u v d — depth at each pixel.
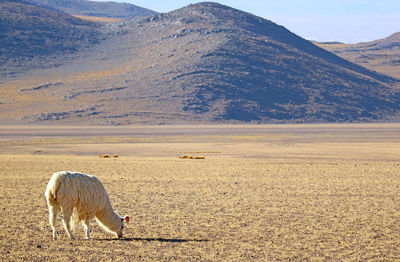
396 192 31.39
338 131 152.75
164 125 185.75
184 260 15.59
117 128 166.12
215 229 20.12
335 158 63.84
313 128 172.25
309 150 79.88
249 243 17.80
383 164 53.91
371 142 103.12
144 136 128.75
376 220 22.19
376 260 15.83
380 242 18.17
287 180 38.00
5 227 19.98
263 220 21.98
